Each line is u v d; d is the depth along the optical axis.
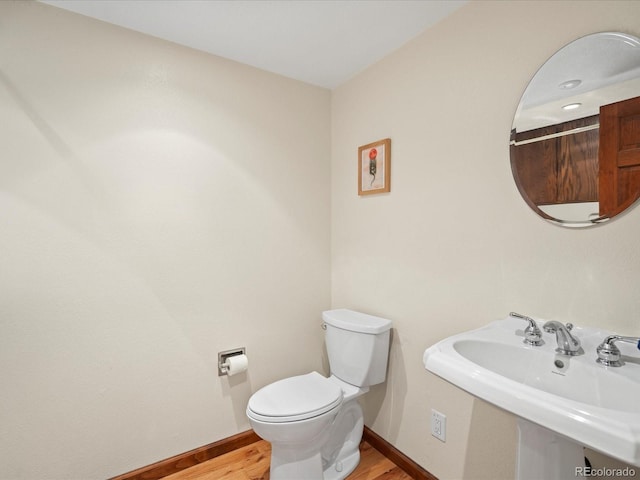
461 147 1.41
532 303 1.19
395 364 1.73
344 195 2.10
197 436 1.73
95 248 1.48
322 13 1.44
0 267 1.31
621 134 0.98
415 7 1.41
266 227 1.94
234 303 1.84
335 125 2.17
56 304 1.40
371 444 1.86
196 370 1.72
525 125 1.19
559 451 0.90
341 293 2.13
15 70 1.32
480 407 1.35
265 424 1.36
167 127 1.64
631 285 0.97
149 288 1.60
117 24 1.51
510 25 1.24
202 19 1.48
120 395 1.54
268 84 1.94
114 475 1.53
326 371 2.20
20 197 1.34
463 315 1.42
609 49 1.00
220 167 1.78
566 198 1.10
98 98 1.48
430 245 1.55
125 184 1.54
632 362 0.91
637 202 0.96
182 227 1.68
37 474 1.37
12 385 1.33
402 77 1.68
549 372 0.99
